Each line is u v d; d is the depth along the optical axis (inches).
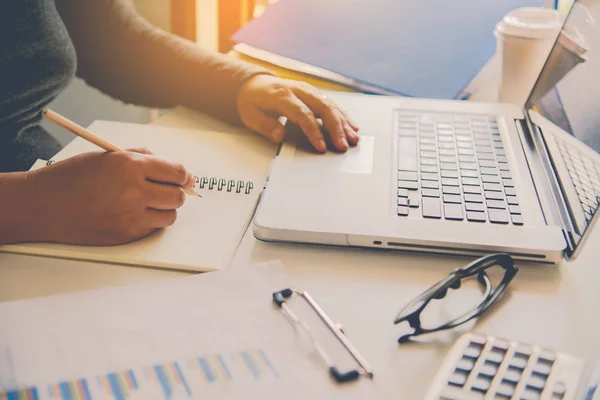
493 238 22.7
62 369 17.1
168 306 19.7
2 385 16.5
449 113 32.1
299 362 17.7
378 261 23.0
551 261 22.5
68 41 35.9
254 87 31.7
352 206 24.4
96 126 31.2
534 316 20.6
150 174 23.6
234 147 30.3
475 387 16.6
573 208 23.7
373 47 39.6
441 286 19.9
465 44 39.9
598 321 20.4
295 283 21.6
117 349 17.9
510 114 32.0
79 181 23.0
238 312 19.5
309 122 29.3
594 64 25.7
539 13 34.5
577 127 25.5
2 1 31.9
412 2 45.2
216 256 22.6
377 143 29.2
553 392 16.4
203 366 17.4
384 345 19.0
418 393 17.4
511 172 26.9
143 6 56.7
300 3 45.1
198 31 58.3
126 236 23.0
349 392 16.9
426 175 26.6
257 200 26.1
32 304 19.6
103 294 20.1
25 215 22.8
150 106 36.9
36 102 36.1
